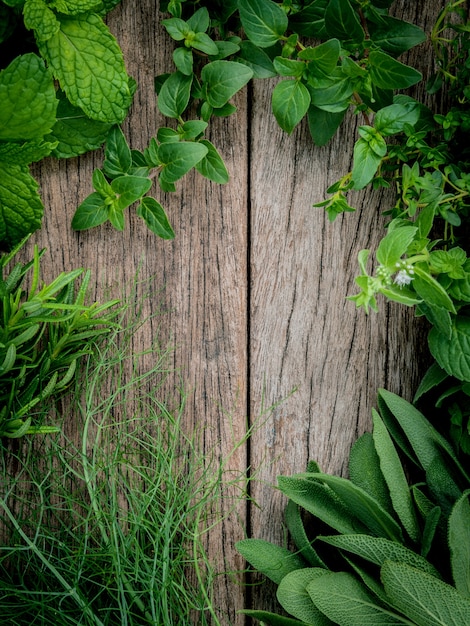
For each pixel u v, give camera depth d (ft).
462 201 1.24
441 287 1.10
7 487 1.32
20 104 1.17
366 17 1.23
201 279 1.37
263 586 1.38
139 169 1.29
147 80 1.33
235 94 1.34
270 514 1.39
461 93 1.27
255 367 1.38
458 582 1.19
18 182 1.23
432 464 1.31
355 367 1.39
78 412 1.36
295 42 1.21
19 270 1.24
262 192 1.36
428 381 1.32
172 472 1.36
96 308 1.30
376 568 1.31
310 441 1.40
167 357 1.38
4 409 1.25
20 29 1.25
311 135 1.31
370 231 1.37
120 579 1.22
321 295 1.38
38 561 1.34
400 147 1.26
